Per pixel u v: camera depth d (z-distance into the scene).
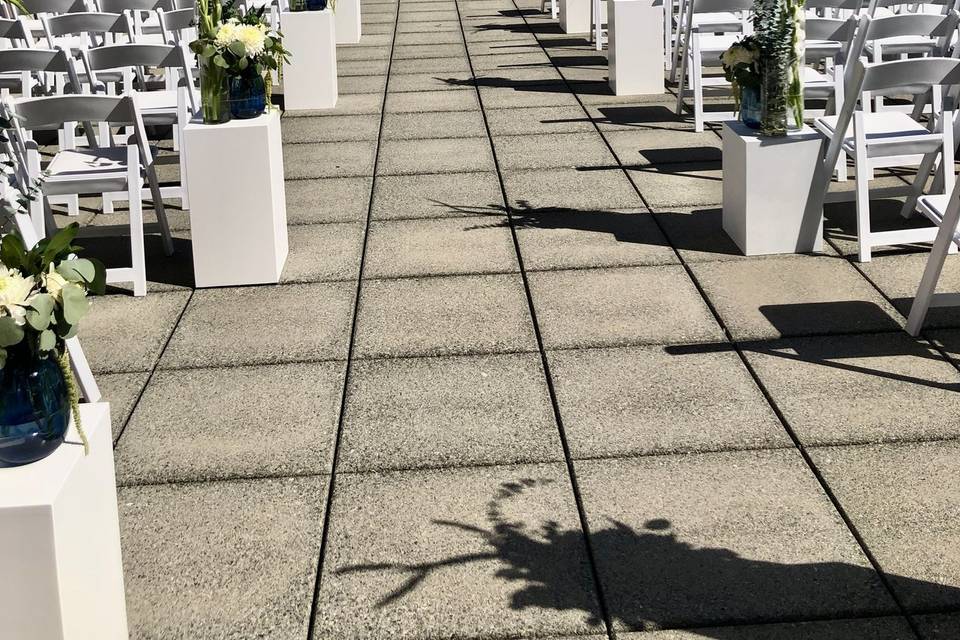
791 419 4.14
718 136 8.24
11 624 2.59
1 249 2.62
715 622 3.07
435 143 8.33
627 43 9.59
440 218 6.61
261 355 4.85
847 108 5.43
